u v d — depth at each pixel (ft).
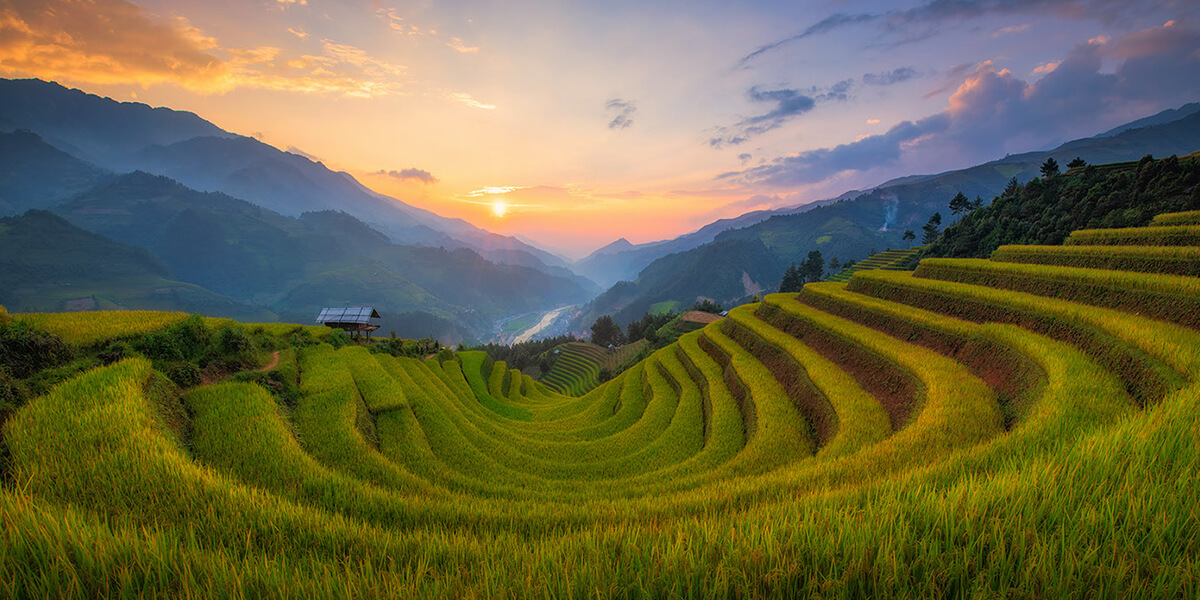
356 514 27.25
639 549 13.50
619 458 68.28
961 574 10.59
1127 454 15.62
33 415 28.53
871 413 57.57
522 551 15.79
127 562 12.76
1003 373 55.26
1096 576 9.84
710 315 306.96
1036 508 12.69
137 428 27.30
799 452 56.34
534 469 63.77
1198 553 10.36
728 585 10.85
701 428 81.51
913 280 106.73
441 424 65.92
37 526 13.28
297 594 12.07
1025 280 87.66
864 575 10.89
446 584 13.14
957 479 19.69
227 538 17.89
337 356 79.66
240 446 35.53
